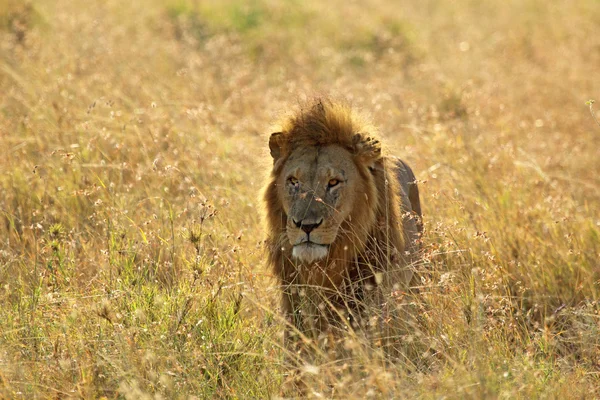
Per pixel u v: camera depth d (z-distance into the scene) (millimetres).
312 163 9141
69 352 8523
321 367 8086
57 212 12344
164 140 14289
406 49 28078
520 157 15914
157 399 7500
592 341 9508
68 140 14688
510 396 7707
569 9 35094
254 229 11648
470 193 13203
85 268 10609
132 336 8586
